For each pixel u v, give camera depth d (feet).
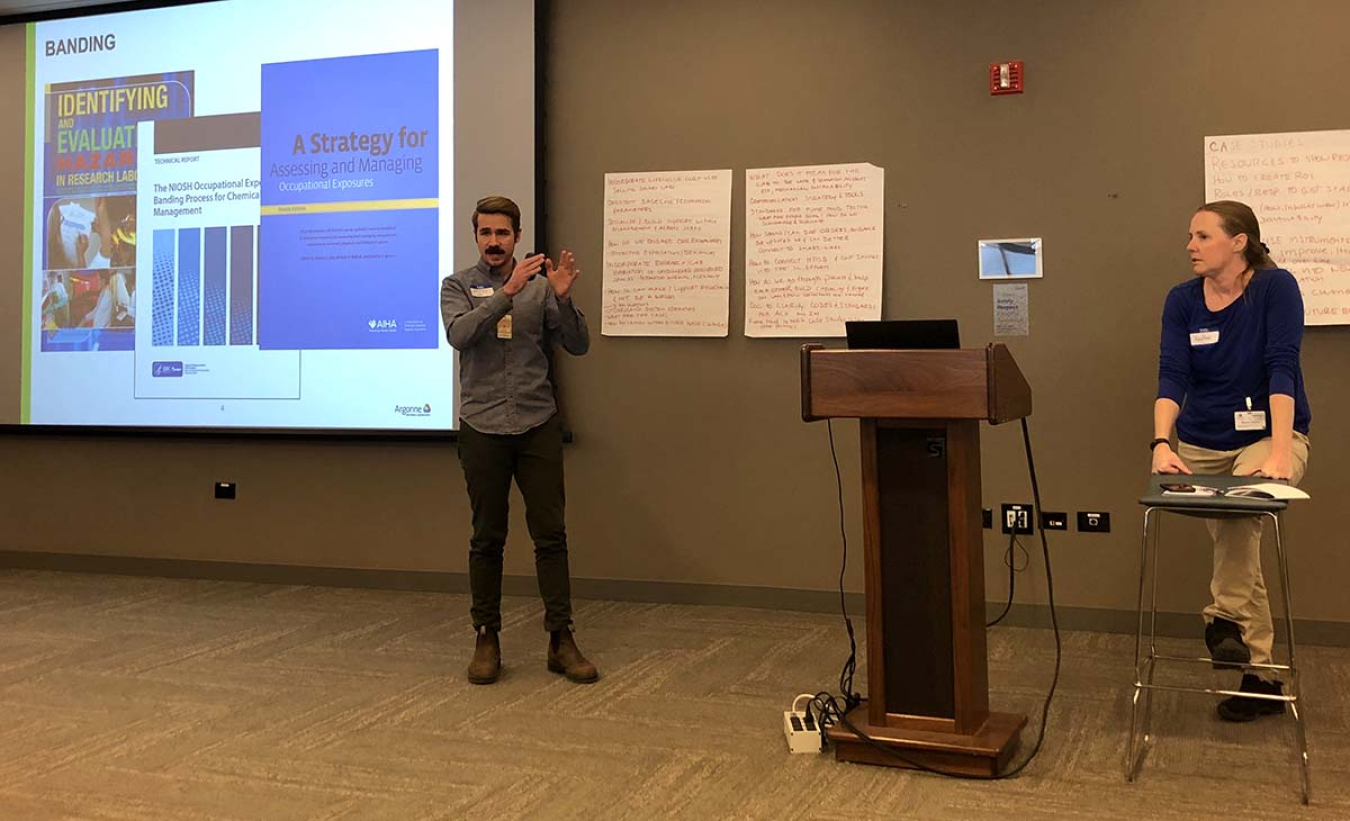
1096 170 12.37
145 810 7.32
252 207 15.05
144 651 11.55
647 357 13.85
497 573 10.59
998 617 12.69
